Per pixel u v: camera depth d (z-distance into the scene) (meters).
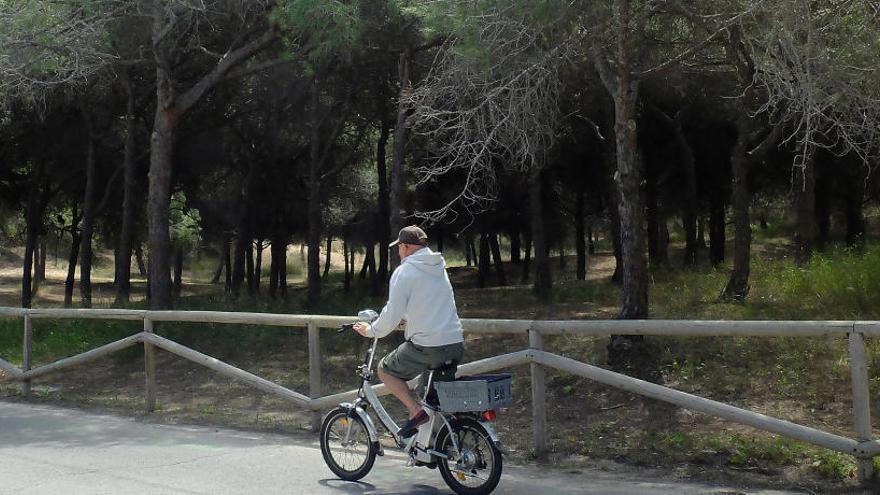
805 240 17.06
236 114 23.92
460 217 29.69
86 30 14.78
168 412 10.17
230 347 14.12
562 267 39.97
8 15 14.56
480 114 10.61
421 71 18.28
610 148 20.84
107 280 55.38
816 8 9.45
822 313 11.92
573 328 7.07
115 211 28.80
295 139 25.72
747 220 14.45
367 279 38.84
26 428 9.27
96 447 8.20
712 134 24.62
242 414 9.91
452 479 6.17
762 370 9.30
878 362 9.06
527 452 7.50
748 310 12.57
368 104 22.75
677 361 9.81
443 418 6.12
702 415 8.27
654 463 7.00
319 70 18.23
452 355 6.20
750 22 9.90
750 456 6.93
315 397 8.68
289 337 14.44
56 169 27.22
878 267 13.02
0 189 29.78
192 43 18.80
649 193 26.80
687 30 12.77
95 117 23.52
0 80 15.29
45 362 14.34
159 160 16.70
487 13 10.46
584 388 9.55
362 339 13.49
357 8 14.46
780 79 8.89
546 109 11.13
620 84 10.21
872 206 37.75
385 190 25.41
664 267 22.48
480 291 25.22
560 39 10.80
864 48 8.95
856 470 6.33
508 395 6.06
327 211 32.78
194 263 64.88
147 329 10.27
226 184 30.77
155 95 22.12
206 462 7.52
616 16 10.22
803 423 7.84
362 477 6.80
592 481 6.55
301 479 6.89
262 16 16.61
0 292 45.19
